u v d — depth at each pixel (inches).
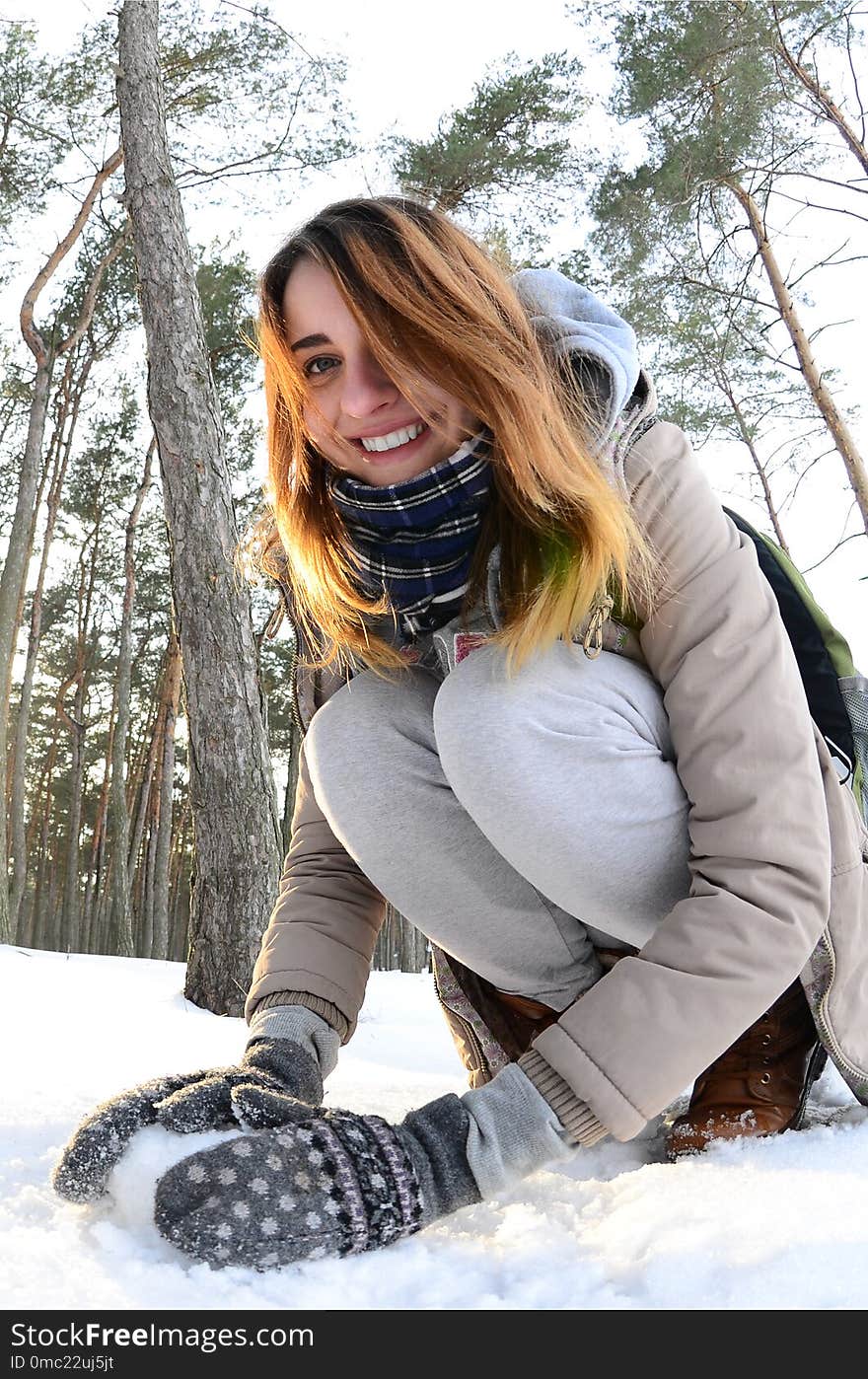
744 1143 40.9
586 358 40.6
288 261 40.1
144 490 677.3
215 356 542.0
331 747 43.4
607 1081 34.1
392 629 45.7
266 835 169.8
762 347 445.1
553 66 430.9
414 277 37.9
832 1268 28.8
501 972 45.1
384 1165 32.0
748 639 40.0
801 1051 44.7
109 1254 30.6
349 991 44.4
